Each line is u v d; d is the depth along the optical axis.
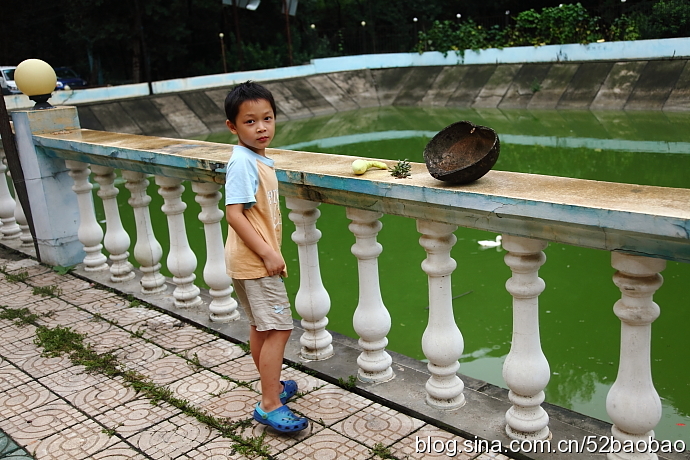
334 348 3.58
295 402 3.09
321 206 10.41
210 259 3.94
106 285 4.78
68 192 5.20
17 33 27.64
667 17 22.44
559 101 21.64
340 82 26.73
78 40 25.92
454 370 2.88
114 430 2.94
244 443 2.77
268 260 2.65
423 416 2.87
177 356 3.63
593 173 12.82
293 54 29.38
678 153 14.24
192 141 4.15
